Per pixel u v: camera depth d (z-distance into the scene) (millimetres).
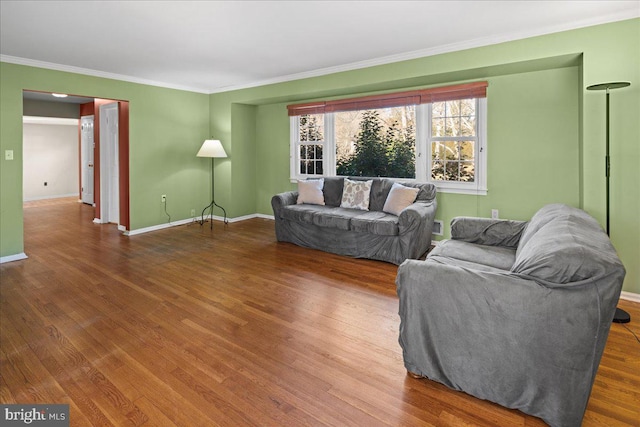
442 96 4387
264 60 4281
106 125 6086
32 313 2742
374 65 4281
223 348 2264
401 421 1646
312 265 3943
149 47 3762
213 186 6457
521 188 4039
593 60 3021
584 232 1890
